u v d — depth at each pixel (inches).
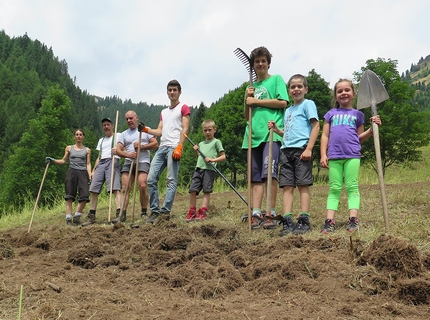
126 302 105.8
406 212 204.7
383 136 765.9
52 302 104.0
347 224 183.6
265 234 180.7
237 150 1034.1
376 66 821.2
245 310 96.9
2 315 96.6
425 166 843.4
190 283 122.0
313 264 122.0
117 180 299.6
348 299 103.2
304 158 182.5
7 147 2901.1
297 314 93.7
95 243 170.6
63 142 1187.3
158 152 257.1
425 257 122.6
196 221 240.7
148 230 207.9
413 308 98.1
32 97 3981.3
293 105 196.4
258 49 207.2
